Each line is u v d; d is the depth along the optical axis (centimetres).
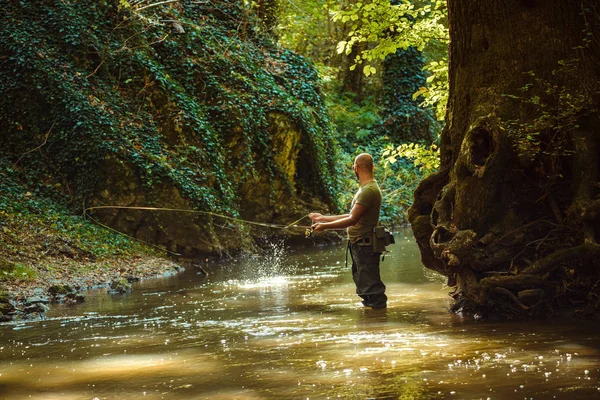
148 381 508
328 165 2203
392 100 3133
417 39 1241
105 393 481
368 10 1234
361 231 823
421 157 1251
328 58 3222
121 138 1603
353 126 3091
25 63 1625
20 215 1421
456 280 792
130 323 777
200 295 994
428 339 609
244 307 861
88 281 1196
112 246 1465
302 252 1712
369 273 817
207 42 1969
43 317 856
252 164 1862
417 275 1105
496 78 799
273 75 2139
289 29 3012
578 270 728
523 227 762
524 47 791
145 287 1135
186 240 1596
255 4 2202
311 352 577
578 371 471
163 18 1919
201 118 1792
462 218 772
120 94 1711
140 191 1582
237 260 1590
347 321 727
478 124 774
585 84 769
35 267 1210
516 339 592
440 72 1306
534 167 773
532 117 775
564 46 785
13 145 1608
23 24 1688
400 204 2653
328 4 1327
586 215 717
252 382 488
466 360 520
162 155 1653
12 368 577
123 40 1777
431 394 435
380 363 524
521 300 714
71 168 1585
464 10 821
